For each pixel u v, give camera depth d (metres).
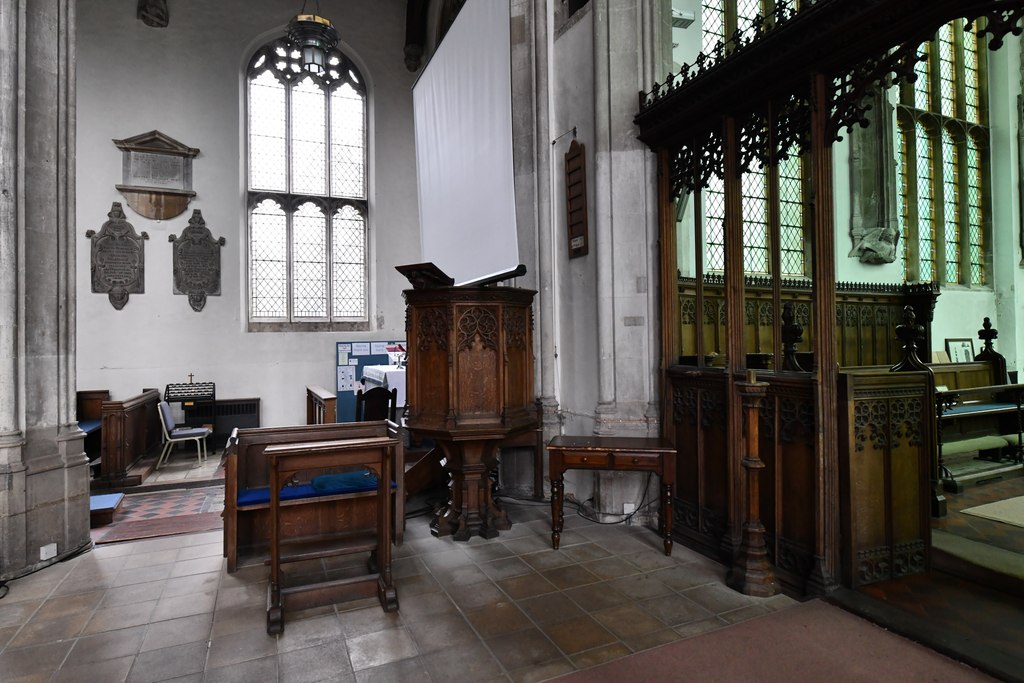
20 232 4.07
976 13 2.69
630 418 4.96
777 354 3.91
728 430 4.04
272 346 10.38
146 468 7.59
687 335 5.88
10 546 3.87
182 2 9.99
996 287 10.73
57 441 4.29
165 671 2.75
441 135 6.68
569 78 5.74
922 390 3.65
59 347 4.34
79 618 3.31
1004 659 2.64
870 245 9.20
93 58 9.40
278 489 3.27
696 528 4.42
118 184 9.45
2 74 3.99
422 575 3.90
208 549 4.48
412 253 11.50
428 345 4.82
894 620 3.04
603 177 5.05
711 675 2.66
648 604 3.42
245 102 10.59
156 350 9.62
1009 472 5.61
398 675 2.71
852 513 3.42
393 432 4.47
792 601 3.42
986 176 10.81
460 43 6.05
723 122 4.12
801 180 8.55
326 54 9.51
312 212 11.07
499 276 4.96
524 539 4.63
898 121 10.01
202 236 9.92
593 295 5.37
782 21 3.49
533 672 2.72
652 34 5.00
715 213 7.50
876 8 2.97
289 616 3.30
